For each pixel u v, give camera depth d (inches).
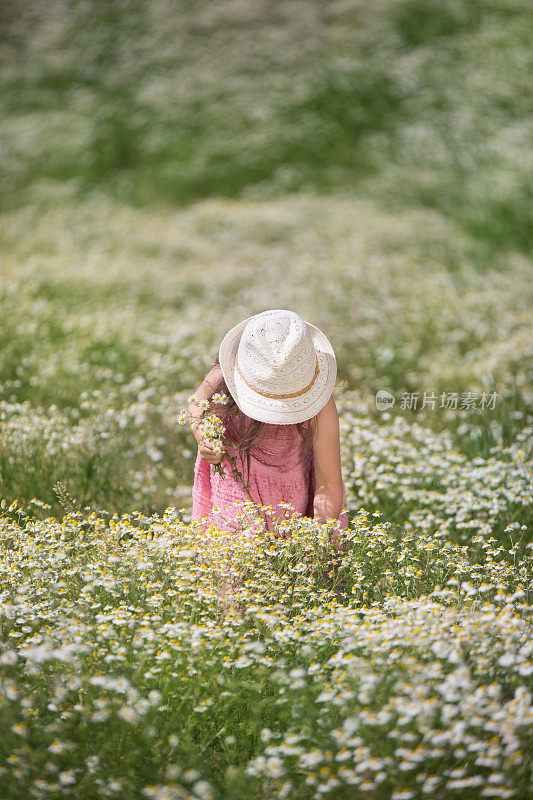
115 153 721.6
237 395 117.3
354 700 87.2
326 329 312.8
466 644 95.9
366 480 161.9
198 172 692.1
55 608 104.9
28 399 212.1
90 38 863.1
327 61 799.1
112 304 338.0
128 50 844.0
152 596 106.7
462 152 695.1
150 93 783.1
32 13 906.1
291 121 736.3
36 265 387.2
